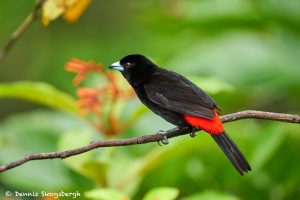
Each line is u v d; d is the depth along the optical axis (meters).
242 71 13.16
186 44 15.73
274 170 12.48
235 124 13.71
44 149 11.33
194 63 13.47
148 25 16.25
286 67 13.12
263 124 14.98
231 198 9.42
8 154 10.91
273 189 12.43
